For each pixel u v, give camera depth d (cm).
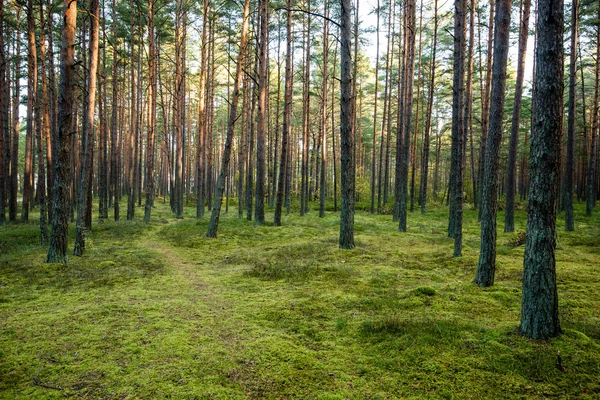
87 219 1636
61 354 452
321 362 439
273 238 1539
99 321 566
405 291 739
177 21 2436
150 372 408
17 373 406
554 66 474
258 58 2056
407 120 1761
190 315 604
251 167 2233
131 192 2364
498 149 780
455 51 1330
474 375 402
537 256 489
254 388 381
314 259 1071
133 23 2411
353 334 523
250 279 870
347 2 1158
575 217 2336
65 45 986
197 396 362
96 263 1021
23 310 622
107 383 385
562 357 429
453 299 682
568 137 1717
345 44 1163
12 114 3158
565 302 657
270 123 3522
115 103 2278
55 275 880
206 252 1275
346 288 773
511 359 430
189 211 3241
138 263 1045
